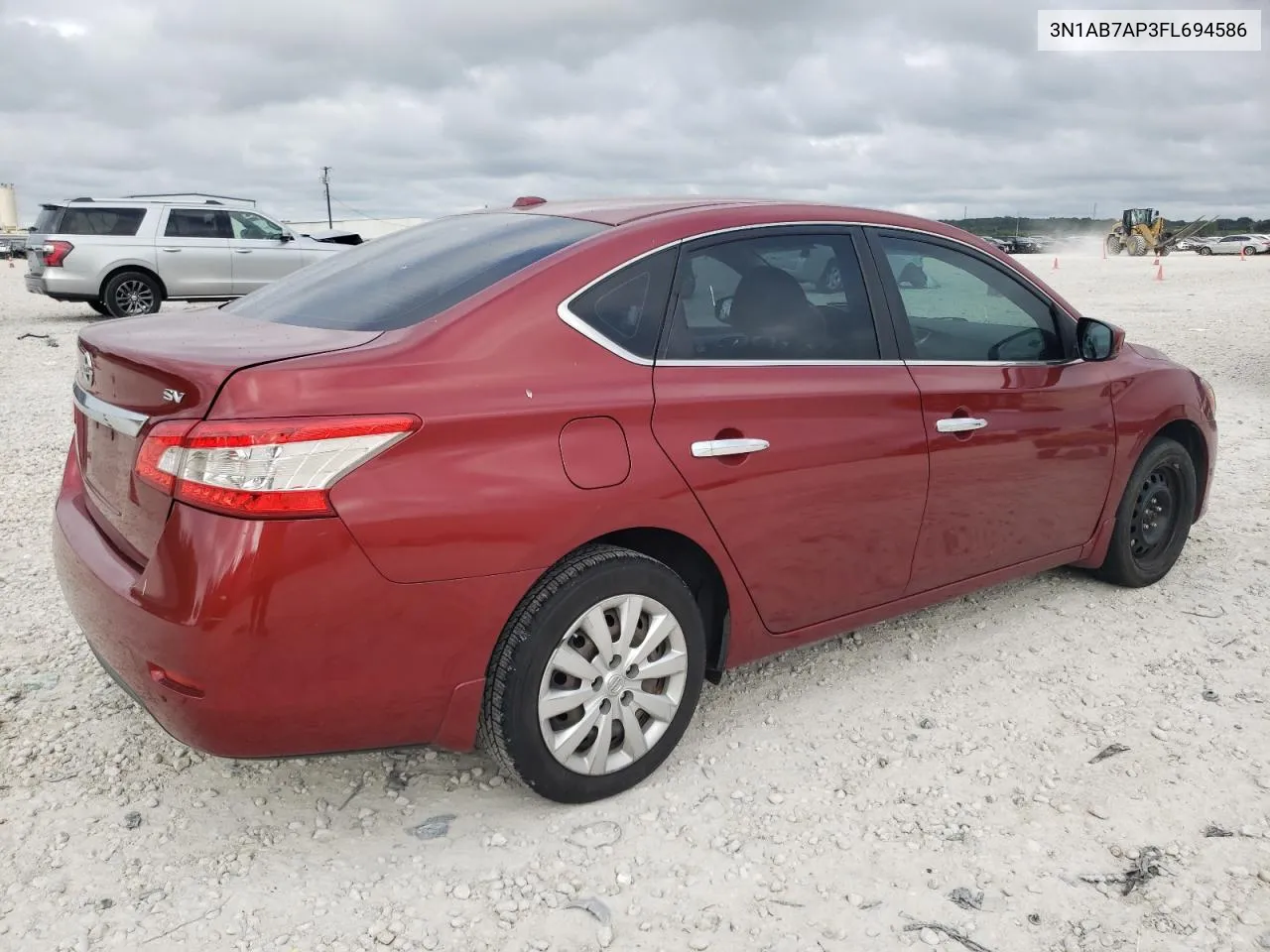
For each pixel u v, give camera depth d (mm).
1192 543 5383
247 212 16484
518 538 2658
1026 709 3615
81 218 15406
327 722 2566
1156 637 4215
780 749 3354
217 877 2703
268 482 2379
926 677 3854
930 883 2701
